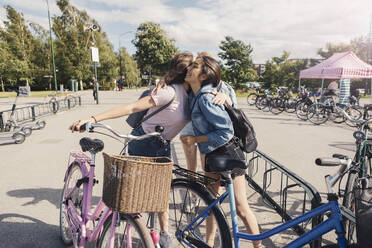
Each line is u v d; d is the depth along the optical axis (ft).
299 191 13.02
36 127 27.14
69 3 151.74
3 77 151.64
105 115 5.95
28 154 19.44
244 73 95.61
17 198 12.19
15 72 146.10
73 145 22.07
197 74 6.52
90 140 7.14
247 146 6.82
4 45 148.87
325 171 16.02
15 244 8.74
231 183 6.29
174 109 6.56
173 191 7.18
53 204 11.66
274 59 124.98
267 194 11.89
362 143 9.95
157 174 5.16
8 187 13.44
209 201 6.48
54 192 12.89
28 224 9.99
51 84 161.38
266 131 28.94
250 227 7.06
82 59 154.40
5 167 16.56
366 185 6.59
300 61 125.18
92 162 7.29
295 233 9.47
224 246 6.15
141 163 5.00
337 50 122.52
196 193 6.70
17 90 24.79
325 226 5.07
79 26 152.97
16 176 14.97
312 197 6.62
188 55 6.79
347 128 31.30
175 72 6.69
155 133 5.89
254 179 14.57
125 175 5.01
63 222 8.75
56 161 17.78
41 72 155.74
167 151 7.08
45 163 17.34
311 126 32.48
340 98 48.34
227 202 11.22
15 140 22.38
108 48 183.21
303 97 41.52
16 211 10.98
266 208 11.34
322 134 27.43
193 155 10.33
